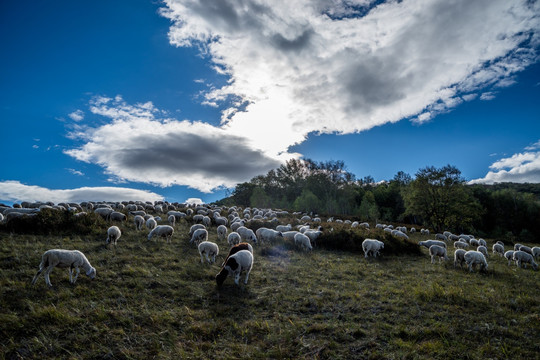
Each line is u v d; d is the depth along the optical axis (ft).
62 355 18.33
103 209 64.34
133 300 26.32
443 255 53.42
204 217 77.41
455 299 29.86
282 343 21.26
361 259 53.16
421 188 151.53
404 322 24.88
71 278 28.27
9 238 41.81
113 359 18.34
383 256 57.36
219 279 32.01
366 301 29.71
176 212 86.89
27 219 47.93
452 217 147.33
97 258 36.68
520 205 238.68
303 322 24.56
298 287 33.83
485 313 26.81
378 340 21.97
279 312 26.68
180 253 44.06
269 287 32.81
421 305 28.58
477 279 40.40
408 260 55.06
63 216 51.49
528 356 19.85
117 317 22.88
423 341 21.79
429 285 36.32
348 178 237.04
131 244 45.85
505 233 210.38
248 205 302.45
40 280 28.04
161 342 20.31
